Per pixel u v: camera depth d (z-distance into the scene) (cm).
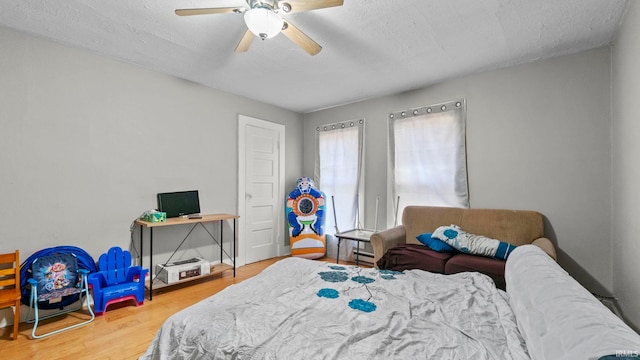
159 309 265
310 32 240
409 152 375
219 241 382
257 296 146
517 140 301
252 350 100
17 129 237
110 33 242
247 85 364
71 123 264
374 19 221
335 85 361
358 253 394
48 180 252
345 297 145
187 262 332
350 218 433
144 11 211
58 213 257
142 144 310
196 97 357
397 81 347
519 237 284
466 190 332
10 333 219
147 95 314
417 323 120
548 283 115
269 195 447
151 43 259
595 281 260
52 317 246
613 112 249
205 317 124
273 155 452
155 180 320
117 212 292
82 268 262
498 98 312
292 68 311
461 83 336
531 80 293
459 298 149
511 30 235
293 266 199
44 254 245
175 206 332
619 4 199
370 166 414
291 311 128
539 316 97
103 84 283
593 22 221
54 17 218
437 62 296
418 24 228
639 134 178
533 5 203
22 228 239
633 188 192
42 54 249
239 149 403
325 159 467
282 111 466
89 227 274
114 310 262
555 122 280
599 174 259
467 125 332
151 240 288
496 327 118
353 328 113
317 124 480
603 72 258
